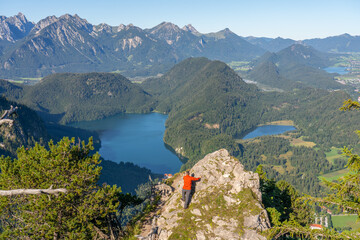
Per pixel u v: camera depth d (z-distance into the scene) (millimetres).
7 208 18922
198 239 17016
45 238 18609
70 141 21953
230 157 25328
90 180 20719
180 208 20109
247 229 17531
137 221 22453
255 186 21375
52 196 18516
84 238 19547
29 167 20031
